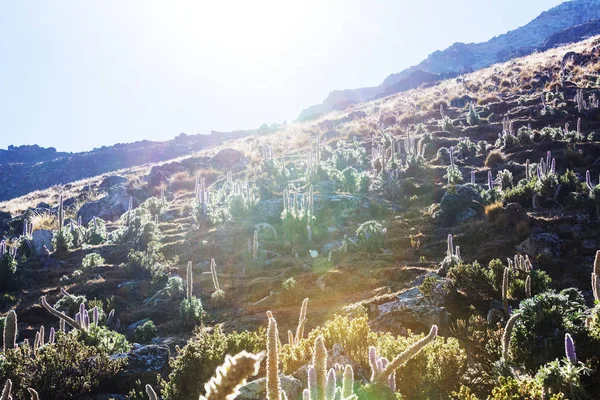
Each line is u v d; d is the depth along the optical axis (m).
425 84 145.25
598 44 103.38
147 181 81.38
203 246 44.16
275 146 94.25
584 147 52.25
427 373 12.30
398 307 19.52
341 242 39.50
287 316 25.88
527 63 111.81
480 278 21.34
